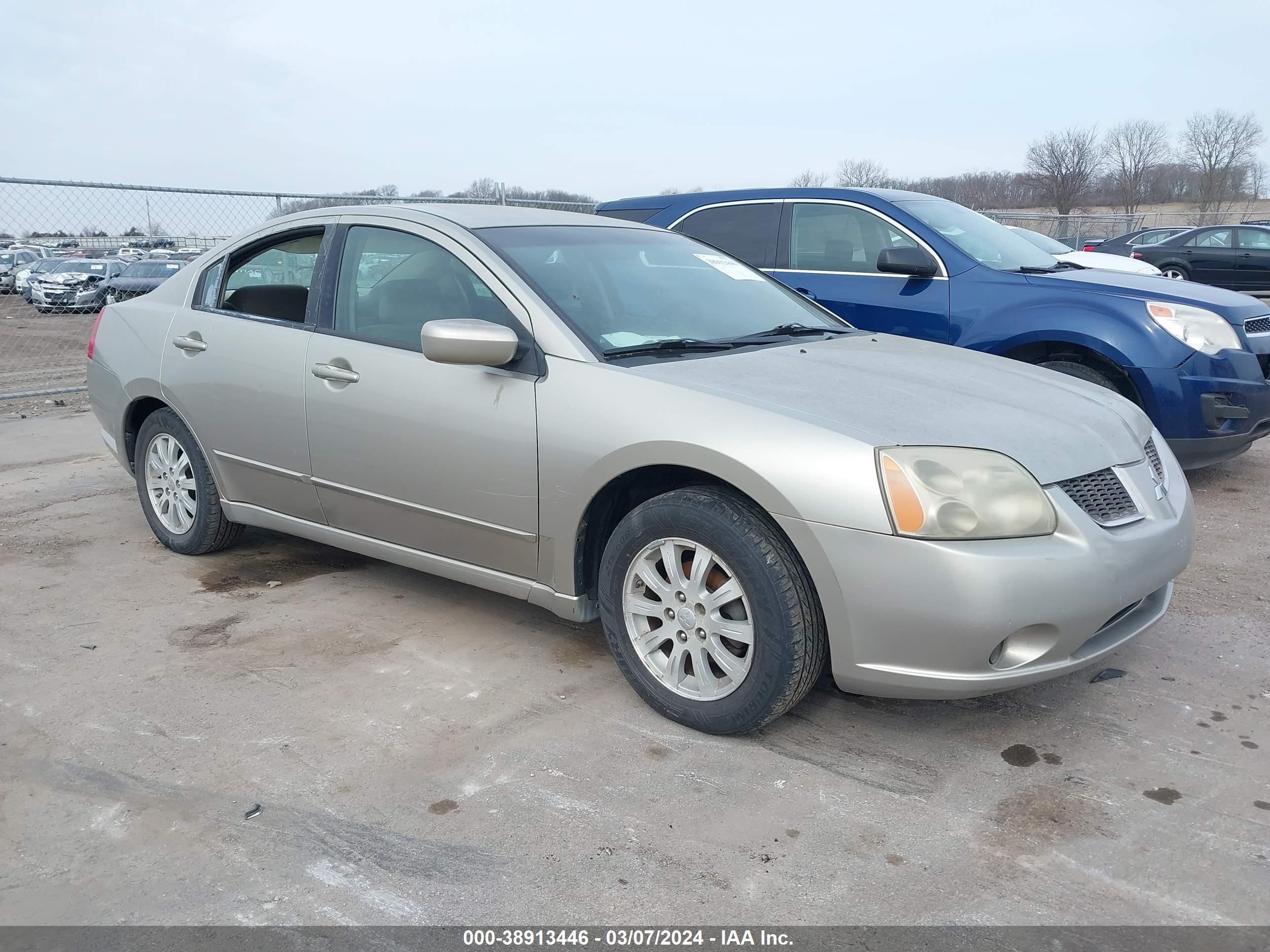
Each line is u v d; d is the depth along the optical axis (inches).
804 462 105.0
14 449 275.7
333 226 154.7
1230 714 122.0
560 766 109.9
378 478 141.3
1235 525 198.7
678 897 88.3
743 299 153.8
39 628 148.9
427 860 93.4
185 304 173.6
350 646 142.1
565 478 121.3
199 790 105.2
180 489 178.2
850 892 89.0
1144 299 211.3
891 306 236.4
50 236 335.6
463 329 121.0
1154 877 91.0
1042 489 105.3
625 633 121.4
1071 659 107.0
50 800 103.5
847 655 105.9
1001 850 95.0
